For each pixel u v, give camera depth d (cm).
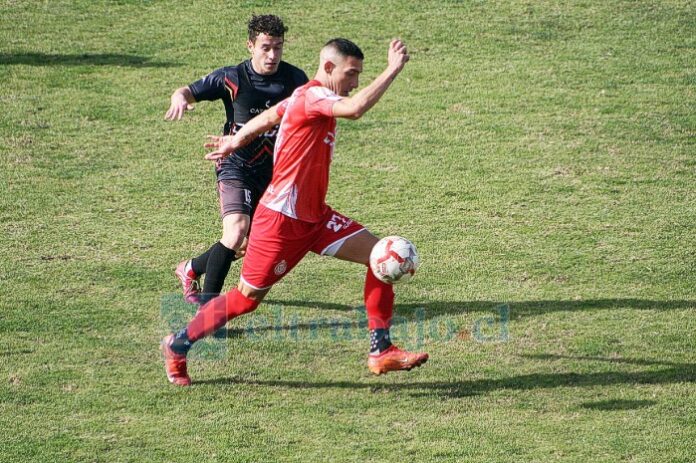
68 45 4519
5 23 4750
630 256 2823
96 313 2456
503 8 5106
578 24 4922
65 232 2931
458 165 3478
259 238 2044
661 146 3644
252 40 2350
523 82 4241
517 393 2122
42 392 2094
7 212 3047
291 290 2638
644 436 1953
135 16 4891
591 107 3997
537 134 3741
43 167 3381
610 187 3309
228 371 2216
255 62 2359
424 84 4212
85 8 4975
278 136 2008
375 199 3219
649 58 4519
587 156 3556
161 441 1928
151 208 3116
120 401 2072
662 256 2823
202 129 3747
